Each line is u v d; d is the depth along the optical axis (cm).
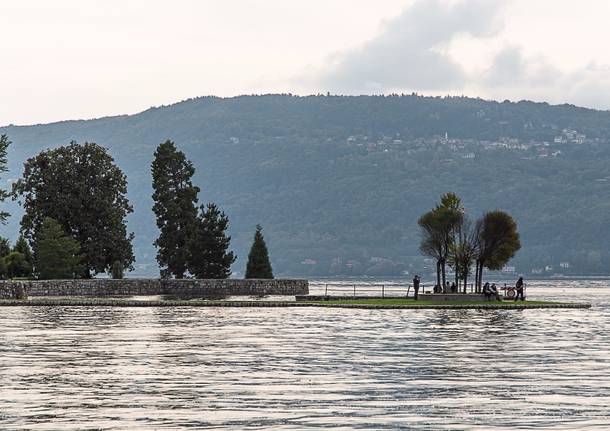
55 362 10838
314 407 8012
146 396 8519
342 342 13250
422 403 8200
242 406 8050
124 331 15038
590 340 13725
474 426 7256
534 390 8850
